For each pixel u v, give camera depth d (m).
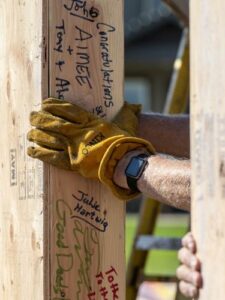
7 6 3.09
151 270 8.20
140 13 28.06
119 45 3.05
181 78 4.81
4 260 3.11
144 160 2.84
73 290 2.94
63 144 2.91
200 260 2.33
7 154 3.10
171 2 4.55
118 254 3.01
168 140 3.53
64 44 2.96
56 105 2.91
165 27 22.73
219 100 2.29
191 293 2.37
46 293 2.91
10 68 3.08
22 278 3.01
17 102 3.05
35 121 2.92
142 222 4.85
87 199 2.97
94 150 2.88
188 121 3.55
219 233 2.28
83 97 2.99
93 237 2.97
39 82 2.95
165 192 2.75
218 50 2.29
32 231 2.96
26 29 3.00
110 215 3.00
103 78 3.03
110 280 2.99
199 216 2.35
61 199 2.93
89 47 2.99
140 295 5.79
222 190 2.29
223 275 2.26
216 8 2.29
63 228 2.93
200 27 2.33
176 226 12.91
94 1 3.00
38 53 2.95
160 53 22.81
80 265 2.95
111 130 2.95
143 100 23.33
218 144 2.30
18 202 3.04
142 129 3.52
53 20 2.94
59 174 2.93
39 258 2.93
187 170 2.71
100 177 2.88
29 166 2.99
